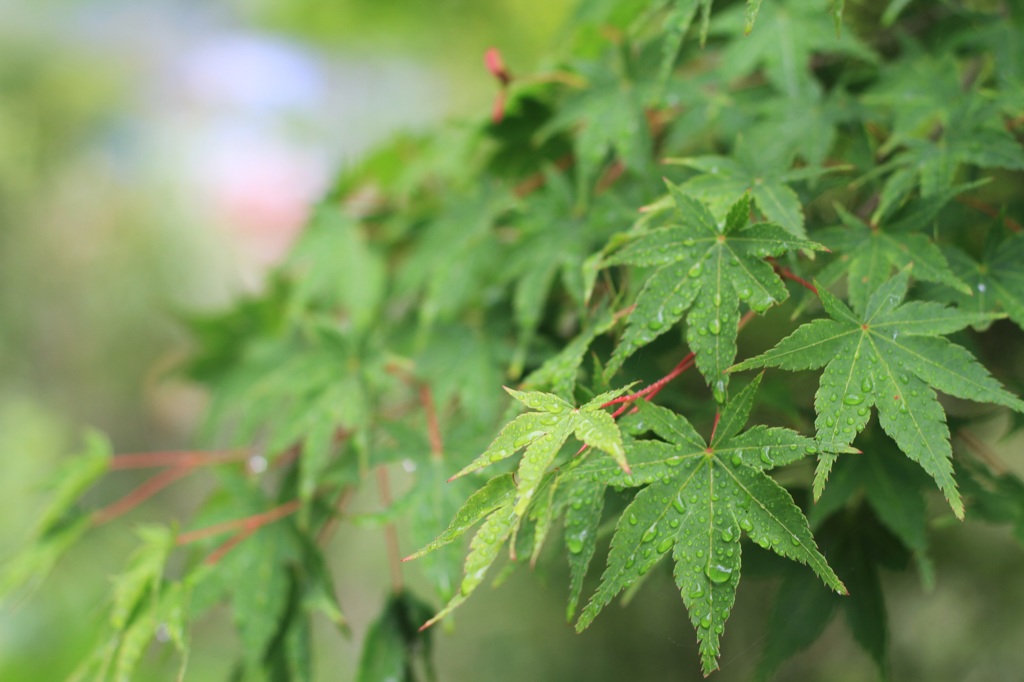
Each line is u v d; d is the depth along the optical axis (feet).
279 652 1.61
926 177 1.41
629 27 1.73
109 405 5.15
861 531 1.50
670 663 2.09
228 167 5.53
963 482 1.45
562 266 1.62
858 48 1.60
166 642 1.60
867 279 1.38
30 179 5.13
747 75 1.76
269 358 2.02
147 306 5.28
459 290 1.73
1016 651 1.87
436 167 1.93
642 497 1.26
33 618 3.61
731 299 1.30
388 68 4.87
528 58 3.23
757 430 1.26
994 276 1.40
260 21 5.24
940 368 1.26
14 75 5.26
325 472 1.66
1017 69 1.54
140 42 5.76
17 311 5.03
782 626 1.49
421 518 1.52
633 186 1.64
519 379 1.65
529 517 1.28
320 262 2.00
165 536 1.58
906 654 1.92
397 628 1.62
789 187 1.42
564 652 2.38
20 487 4.11
